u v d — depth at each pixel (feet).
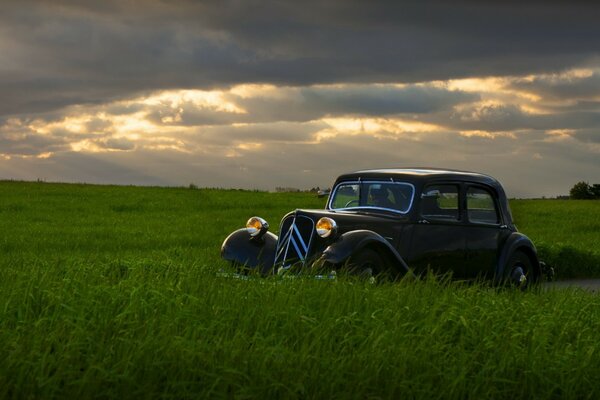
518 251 42.42
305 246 36.17
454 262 39.37
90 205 114.62
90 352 19.39
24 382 17.28
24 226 80.84
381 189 39.11
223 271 32.86
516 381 19.97
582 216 126.82
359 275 33.06
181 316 22.36
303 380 18.26
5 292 25.41
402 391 18.38
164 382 17.94
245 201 133.18
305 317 22.35
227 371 17.79
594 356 21.94
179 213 107.34
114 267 34.58
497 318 24.89
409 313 24.67
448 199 39.47
